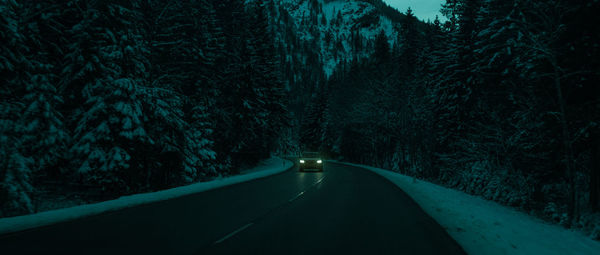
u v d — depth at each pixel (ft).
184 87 98.27
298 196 46.21
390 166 176.04
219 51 119.96
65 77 59.98
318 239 22.12
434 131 121.19
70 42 63.26
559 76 51.19
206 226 26.25
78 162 56.90
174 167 76.38
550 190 65.31
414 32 163.53
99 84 59.31
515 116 66.18
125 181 61.72
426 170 137.39
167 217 30.19
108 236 22.66
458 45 90.89
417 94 142.51
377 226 26.30
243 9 149.18
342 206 37.01
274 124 163.73
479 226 25.93
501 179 73.56
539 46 49.93
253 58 132.67
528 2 54.08
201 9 107.76
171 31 89.10
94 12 60.85
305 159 108.78
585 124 48.49
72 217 29.45
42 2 59.16
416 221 28.30
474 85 85.66
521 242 21.17
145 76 69.46
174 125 72.02
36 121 51.26
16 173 45.09
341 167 141.79
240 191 52.90
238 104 126.31
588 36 47.01
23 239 21.59
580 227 43.75
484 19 71.72
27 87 51.34
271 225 26.73
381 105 165.68
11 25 45.37
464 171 91.76
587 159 59.16
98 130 56.08
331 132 252.62
